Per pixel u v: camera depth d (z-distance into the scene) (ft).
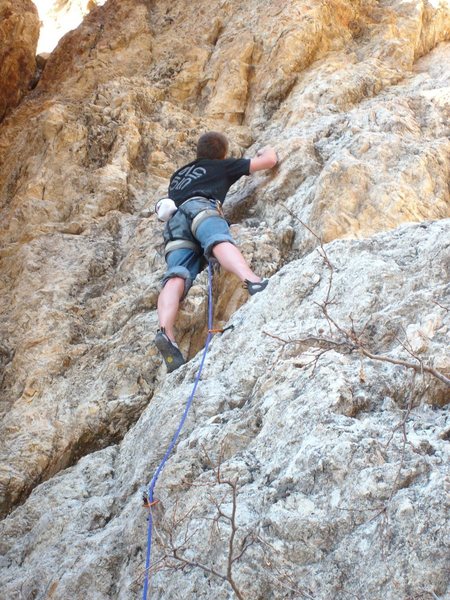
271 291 15.90
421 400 12.22
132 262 20.18
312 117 23.22
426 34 27.45
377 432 11.41
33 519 15.23
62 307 19.74
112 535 13.23
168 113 25.16
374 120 21.72
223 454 12.78
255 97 25.44
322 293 15.19
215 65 26.63
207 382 14.58
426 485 10.50
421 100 22.71
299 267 16.10
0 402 18.38
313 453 11.22
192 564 10.18
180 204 17.29
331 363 12.88
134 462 14.74
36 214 22.71
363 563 10.19
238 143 23.91
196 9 29.73
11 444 17.25
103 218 22.21
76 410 17.52
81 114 25.14
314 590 10.27
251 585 10.55
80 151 24.02
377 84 24.61
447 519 10.02
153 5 30.94
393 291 14.48
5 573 14.32
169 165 23.52
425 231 15.97
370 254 15.44
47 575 13.41
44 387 18.20
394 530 10.19
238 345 15.23
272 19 26.89
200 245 16.84
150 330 18.11
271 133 23.76
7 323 19.86
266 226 19.67
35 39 31.50
